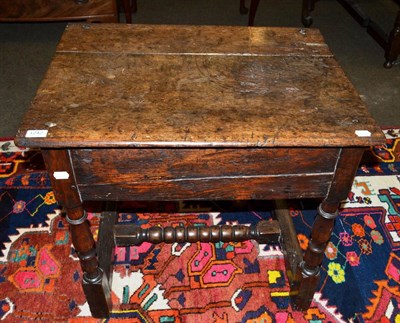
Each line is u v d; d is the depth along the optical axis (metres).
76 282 1.42
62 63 1.12
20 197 1.71
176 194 1.03
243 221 1.65
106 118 0.94
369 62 2.73
